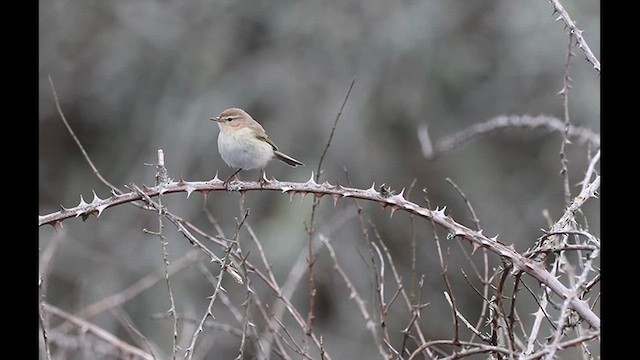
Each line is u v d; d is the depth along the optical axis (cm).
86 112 1761
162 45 1766
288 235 1452
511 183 1628
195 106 1689
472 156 1655
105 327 1347
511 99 1647
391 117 1683
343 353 1398
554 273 490
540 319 487
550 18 1633
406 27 1695
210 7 1778
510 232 1572
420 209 474
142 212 1585
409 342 1312
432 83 1695
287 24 1736
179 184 515
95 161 1733
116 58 1764
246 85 1695
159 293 1423
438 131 1667
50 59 1767
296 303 1445
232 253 574
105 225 1584
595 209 1357
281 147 1634
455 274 1467
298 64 1711
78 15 1788
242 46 1767
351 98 1670
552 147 1593
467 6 1712
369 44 1708
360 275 1475
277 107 1675
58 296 1473
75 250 1516
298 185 503
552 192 1570
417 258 1516
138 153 1711
